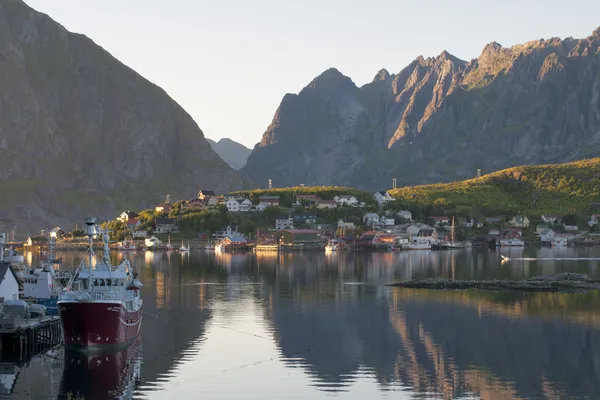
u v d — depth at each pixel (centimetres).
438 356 9812
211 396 8031
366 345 10462
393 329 11600
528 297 15025
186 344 10450
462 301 14512
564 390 8331
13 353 9400
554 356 9775
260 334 11231
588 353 9912
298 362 9488
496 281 17462
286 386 8425
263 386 8412
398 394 8175
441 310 13388
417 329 11575
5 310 10000
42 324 9888
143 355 9738
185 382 8525
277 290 16650
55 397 7938
